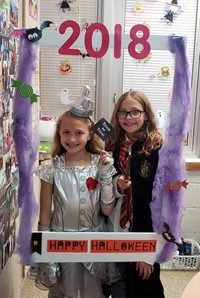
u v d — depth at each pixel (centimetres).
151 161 140
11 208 170
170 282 235
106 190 136
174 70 118
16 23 169
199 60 276
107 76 273
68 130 132
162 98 280
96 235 123
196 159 281
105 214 140
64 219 135
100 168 137
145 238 126
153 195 128
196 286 101
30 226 123
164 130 127
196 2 270
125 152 144
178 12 271
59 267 138
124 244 125
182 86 118
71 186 134
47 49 271
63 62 274
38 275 139
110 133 123
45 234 123
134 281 146
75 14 270
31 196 123
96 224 139
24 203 122
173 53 118
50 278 136
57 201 136
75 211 134
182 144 121
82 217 135
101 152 139
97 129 123
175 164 122
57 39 114
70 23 113
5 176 156
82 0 268
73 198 134
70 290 138
